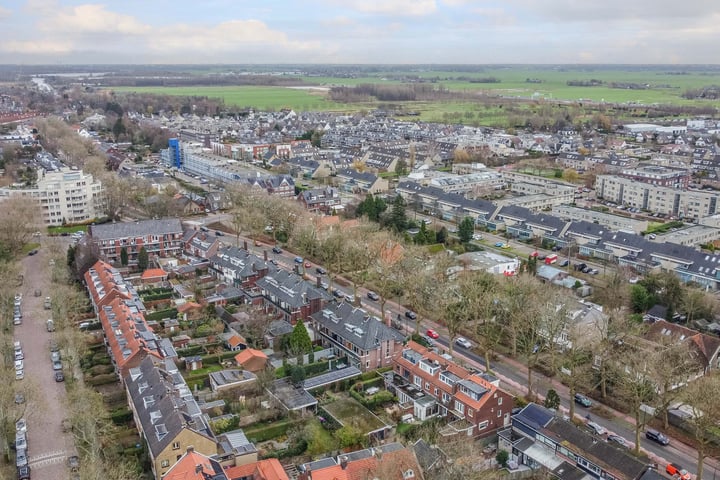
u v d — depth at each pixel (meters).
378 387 158.12
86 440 121.31
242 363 161.12
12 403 134.88
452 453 119.81
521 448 129.38
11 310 193.38
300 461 126.44
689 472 124.94
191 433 118.69
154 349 156.88
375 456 115.00
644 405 146.38
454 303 174.00
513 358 174.88
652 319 193.38
